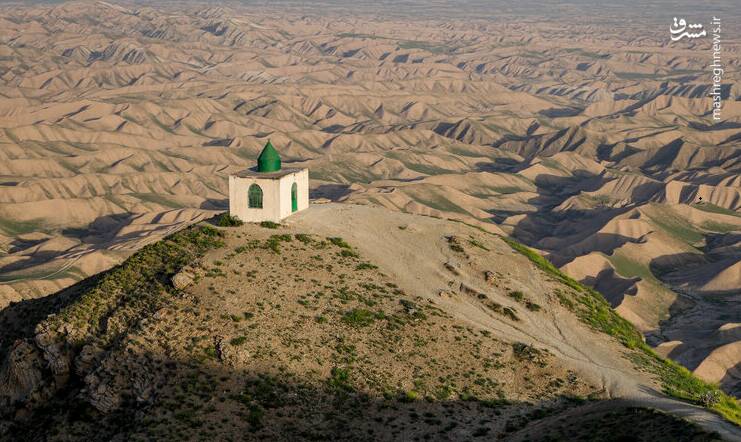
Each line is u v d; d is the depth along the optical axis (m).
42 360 50.09
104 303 52.38
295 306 52.62
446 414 45.88
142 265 56.28
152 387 45.53
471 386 48.56
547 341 56.09
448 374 49.28
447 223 73.75
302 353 48.50
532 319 59.19
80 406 46.31
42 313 56.56
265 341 48.62
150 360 46.88
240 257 57.19
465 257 65.75
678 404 46.78
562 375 50.97
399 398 46.66
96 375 46.84
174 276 53.06
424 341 51.88
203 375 46.06
